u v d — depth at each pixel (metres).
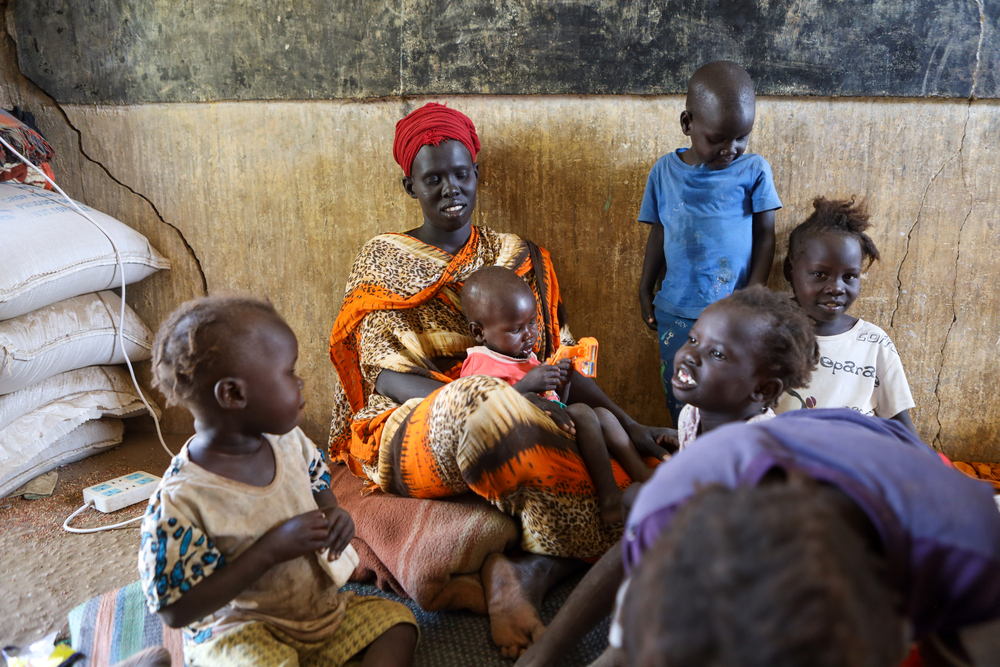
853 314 2.84
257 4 2.86
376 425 2.29
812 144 2.71
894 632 0.63
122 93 3.06
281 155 3.00
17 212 2.70
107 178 3.17
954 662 0.87
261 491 1.49
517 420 1.87
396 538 2.01
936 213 2.71
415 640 1.65
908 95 2.63
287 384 1.45
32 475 2.74
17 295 2.51
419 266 2.55
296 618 1.54
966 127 2.64
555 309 2.70
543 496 1.87
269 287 3.15
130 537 2.39
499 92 2.80
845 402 2.32
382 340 2.46
